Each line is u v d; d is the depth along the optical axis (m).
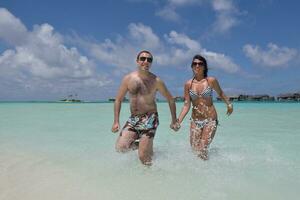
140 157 4.37
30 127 8.73
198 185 3.42
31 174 3.78
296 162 4.41
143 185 3.42
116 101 4.93
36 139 6.42
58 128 8.48
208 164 4.34
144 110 4.67
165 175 3.81
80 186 3.37
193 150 5.09
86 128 8.51
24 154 4.89
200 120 5.17
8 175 3.73
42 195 3.09
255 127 8.88
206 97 5.14
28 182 3.48
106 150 5.22
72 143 5.91
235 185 3.42
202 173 3.90
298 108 23.20
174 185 3.42
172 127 5.21
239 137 6.83
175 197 3.05
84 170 3.99
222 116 13.76
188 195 3.11
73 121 10.77
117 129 4.89
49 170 3.97
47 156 4.75
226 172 3.94
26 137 6.70
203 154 4.71
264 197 3.06
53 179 3.59
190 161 4.51
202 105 5.16
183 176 3.77
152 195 3.11
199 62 5.19
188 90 5.34
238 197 3.06
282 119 11.85
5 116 13.49
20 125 9.29
